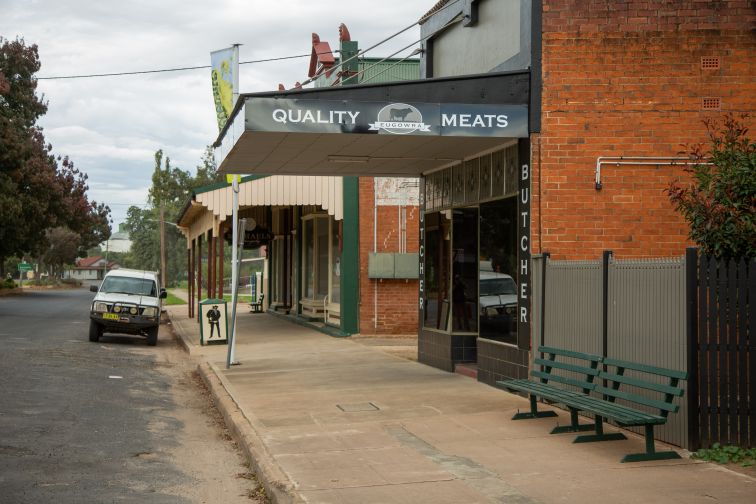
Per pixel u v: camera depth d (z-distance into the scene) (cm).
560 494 641
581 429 884
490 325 1267
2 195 4819
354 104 1105
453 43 1466
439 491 655
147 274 2317
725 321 776
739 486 659
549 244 1111
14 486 701
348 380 1340
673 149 1115
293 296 3048
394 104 1112
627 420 734
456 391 1196
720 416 774
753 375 775
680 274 796
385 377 1372
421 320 1603
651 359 841
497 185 1245
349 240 2161
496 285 1244
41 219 5425
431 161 1418
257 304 3491
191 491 716
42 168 5447
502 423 941
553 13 1122
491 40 1292
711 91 1118
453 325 1442
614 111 1117
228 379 1373
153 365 1692
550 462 748
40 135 5950
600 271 942
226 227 2552
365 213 2155
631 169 1118
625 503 615
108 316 2084
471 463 749
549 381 1057
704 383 773
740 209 851
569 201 1113
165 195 9838
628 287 884
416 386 1255
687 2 1119
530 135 1119
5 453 820
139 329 2117
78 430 955
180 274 12519
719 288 775
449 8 1452
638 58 1118
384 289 2164
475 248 1439
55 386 1275
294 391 1219
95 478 744
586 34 1121
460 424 938
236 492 718
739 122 1110
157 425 1021
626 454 771
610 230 1114
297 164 1436
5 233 5181
